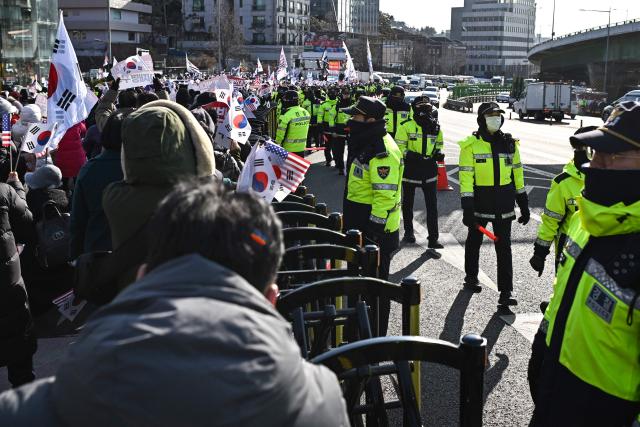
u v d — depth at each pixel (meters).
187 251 1.49
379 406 3.28
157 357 1.28
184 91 13.87
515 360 5.68
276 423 1.31
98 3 115.94
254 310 1.41
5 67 35.75
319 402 1.42
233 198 1.57
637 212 2.62
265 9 142.38
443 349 2.49
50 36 40.91
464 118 48.41
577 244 2.92
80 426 1.28
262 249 1.51
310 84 44.56
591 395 2.74
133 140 3.11
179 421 1.25
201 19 141.25
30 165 9.21
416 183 9.45
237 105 8.74
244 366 1.30
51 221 5.59
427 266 8.59
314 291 3.28
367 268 4.11
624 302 2.63
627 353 2.67
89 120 11.44
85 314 6.30
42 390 1.39
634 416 2.70
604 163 2.77
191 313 1.33
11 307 4.48
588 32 73.69
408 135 9.37
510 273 6.85
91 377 1.28
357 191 6.26
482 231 6.92
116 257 3.08
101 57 109.00
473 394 2.50
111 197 3.16
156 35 129.50
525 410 4.82
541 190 14.21
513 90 69.38
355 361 2.45
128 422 1.25
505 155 6.96
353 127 6.09
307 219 5.48
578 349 2.77
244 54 128.38
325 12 173.75
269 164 5.36
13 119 12.38
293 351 1.40
